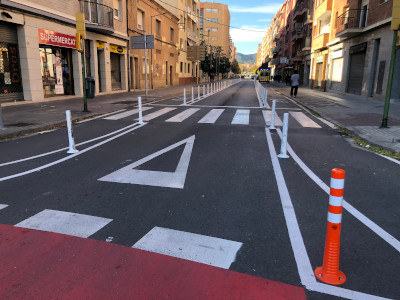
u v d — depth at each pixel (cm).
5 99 1438
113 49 2416
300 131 930
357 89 2225
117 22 2439
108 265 276
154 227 344
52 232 331
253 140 795
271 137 837
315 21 3544
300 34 4709
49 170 543
